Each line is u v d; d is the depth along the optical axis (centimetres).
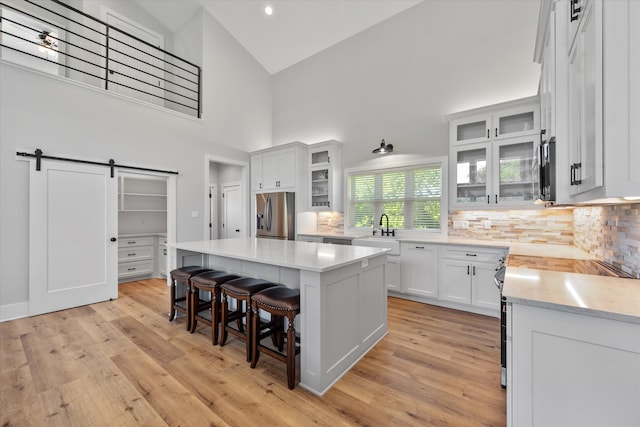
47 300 318
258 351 210
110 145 366
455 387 185
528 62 335
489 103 358
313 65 539
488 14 359
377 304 251
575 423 103
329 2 420
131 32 487
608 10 97
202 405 168
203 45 479
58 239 326
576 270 168
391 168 432
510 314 116
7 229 292
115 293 372
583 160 121
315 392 180
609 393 98
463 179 359
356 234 470
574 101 137
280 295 200
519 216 335
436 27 397
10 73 292
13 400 170
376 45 455
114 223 371
